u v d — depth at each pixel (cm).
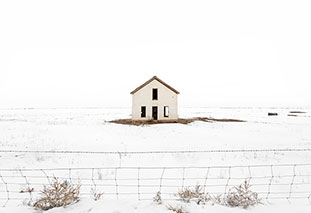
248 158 894
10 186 509
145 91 2502
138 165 750
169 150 1026
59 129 1605
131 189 508
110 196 454
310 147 1147
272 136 1529
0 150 884
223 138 1416
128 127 1923
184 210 345
